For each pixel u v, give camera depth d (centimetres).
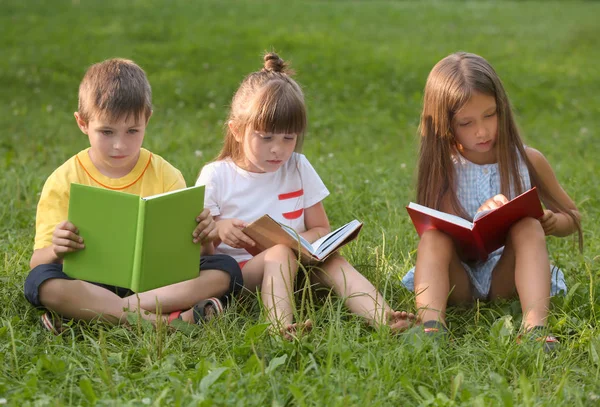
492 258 398
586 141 888
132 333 337
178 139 829
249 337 317
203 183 397
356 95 1159
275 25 1739
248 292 371
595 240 481
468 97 374
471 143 384
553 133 946
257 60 1345
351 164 729
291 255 361
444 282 357
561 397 279
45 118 941
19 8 1770
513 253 374
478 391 286
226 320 344
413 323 340
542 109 1118
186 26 1642
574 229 404
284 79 384
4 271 411
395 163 746
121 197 323
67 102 1055
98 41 1459
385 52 1459
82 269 332
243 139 384
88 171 379
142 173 385
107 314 352
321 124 964
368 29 1781
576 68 1392
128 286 328
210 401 264
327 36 1609
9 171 641
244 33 1592
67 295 346
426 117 397
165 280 333
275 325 334
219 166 400
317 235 404
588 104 1136
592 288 379
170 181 390
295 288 378
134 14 1767
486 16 2127
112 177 381
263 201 400
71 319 353
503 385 285
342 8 2134
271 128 371
